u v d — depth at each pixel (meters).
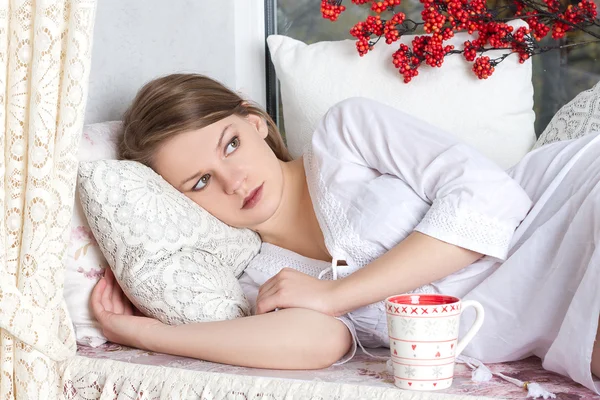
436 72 1.76
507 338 1.23
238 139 1.49
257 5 2.14
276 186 1.51
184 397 1.11
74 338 1.25
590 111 1.62
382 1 1.98
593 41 1.75
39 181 1.12
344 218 1.39
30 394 1.14
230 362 1.21
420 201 1.35
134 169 1.40
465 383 1.09
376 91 1.80
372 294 1.25
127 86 1.83
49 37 1.10
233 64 2.12
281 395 1.06
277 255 1.53
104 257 1.43
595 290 1.05
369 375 1.15
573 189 1.27
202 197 1.49
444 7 1.78
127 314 1.43
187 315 1.32
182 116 1.46
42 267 1.13
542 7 1.86
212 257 1.44
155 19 1.89
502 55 1.75
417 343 1.04
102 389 1.18
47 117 1.11
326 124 1.48
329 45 1.90
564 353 1.09
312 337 1.20
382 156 1.39
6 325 1.10
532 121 1.78
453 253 1.25
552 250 1.21
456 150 1.32
